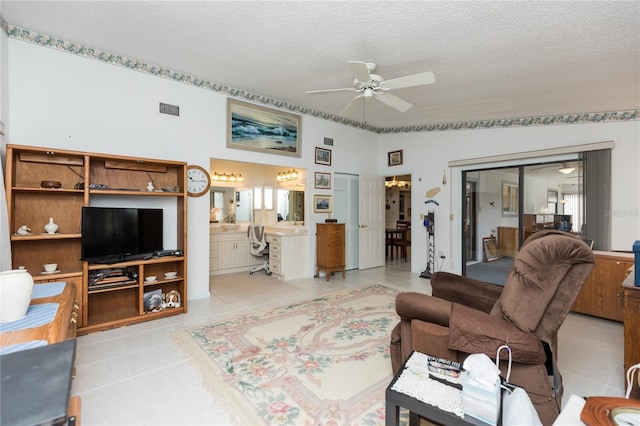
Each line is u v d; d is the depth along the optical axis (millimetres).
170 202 3709
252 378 2104
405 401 1268
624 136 3590
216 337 2768
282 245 4969
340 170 5633
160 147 3582
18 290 1280
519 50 2570
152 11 2379
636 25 2098
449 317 1687
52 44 2900
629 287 1924
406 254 7273
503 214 4738
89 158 2863
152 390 1962
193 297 3898
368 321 3174
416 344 1749
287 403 1833
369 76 2656
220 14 2377
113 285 3025
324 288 4504
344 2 2150
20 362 928
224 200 6039
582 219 3855
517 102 3773
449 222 5266
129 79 3355
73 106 3033
